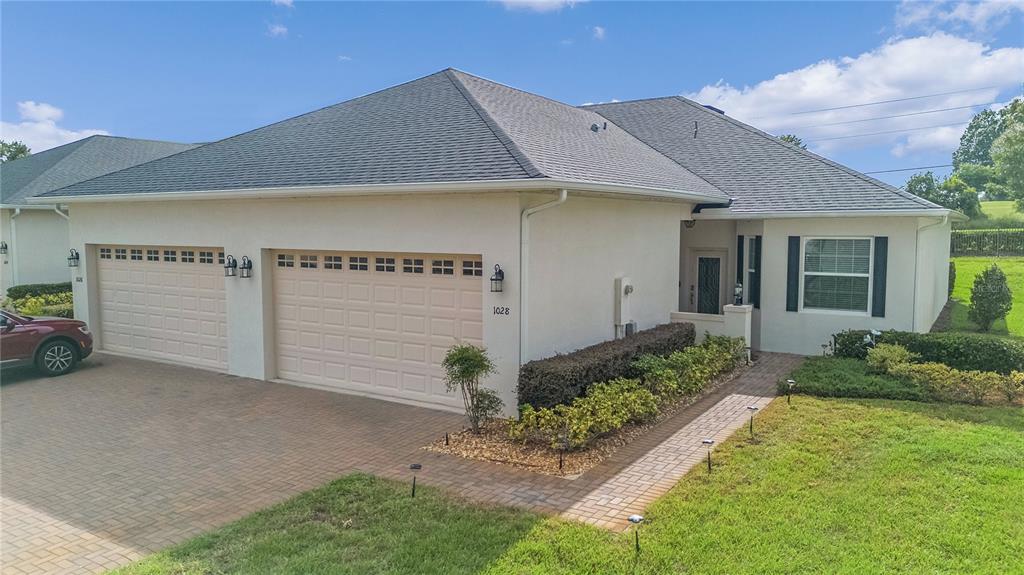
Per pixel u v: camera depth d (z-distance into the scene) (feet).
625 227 38.75
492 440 27.63
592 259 35.40
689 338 42.42
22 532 19.54
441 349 33.22
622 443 27.37
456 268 32.35
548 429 26.30
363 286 35.65
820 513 19.40
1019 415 29.19
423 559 17.16
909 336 38.73
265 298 38.78
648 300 42.04
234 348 40.32
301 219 36.60
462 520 19.58
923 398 31.94
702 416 31.32
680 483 22.24
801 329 45.93
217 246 40.42
